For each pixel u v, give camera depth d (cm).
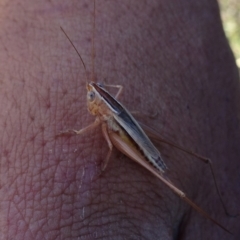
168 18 8
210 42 8
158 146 7
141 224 6
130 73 7
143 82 7
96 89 6
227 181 8
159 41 8
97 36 7
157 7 8
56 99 6
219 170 8
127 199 6
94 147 6
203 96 8
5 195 5
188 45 8
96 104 6
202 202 7
